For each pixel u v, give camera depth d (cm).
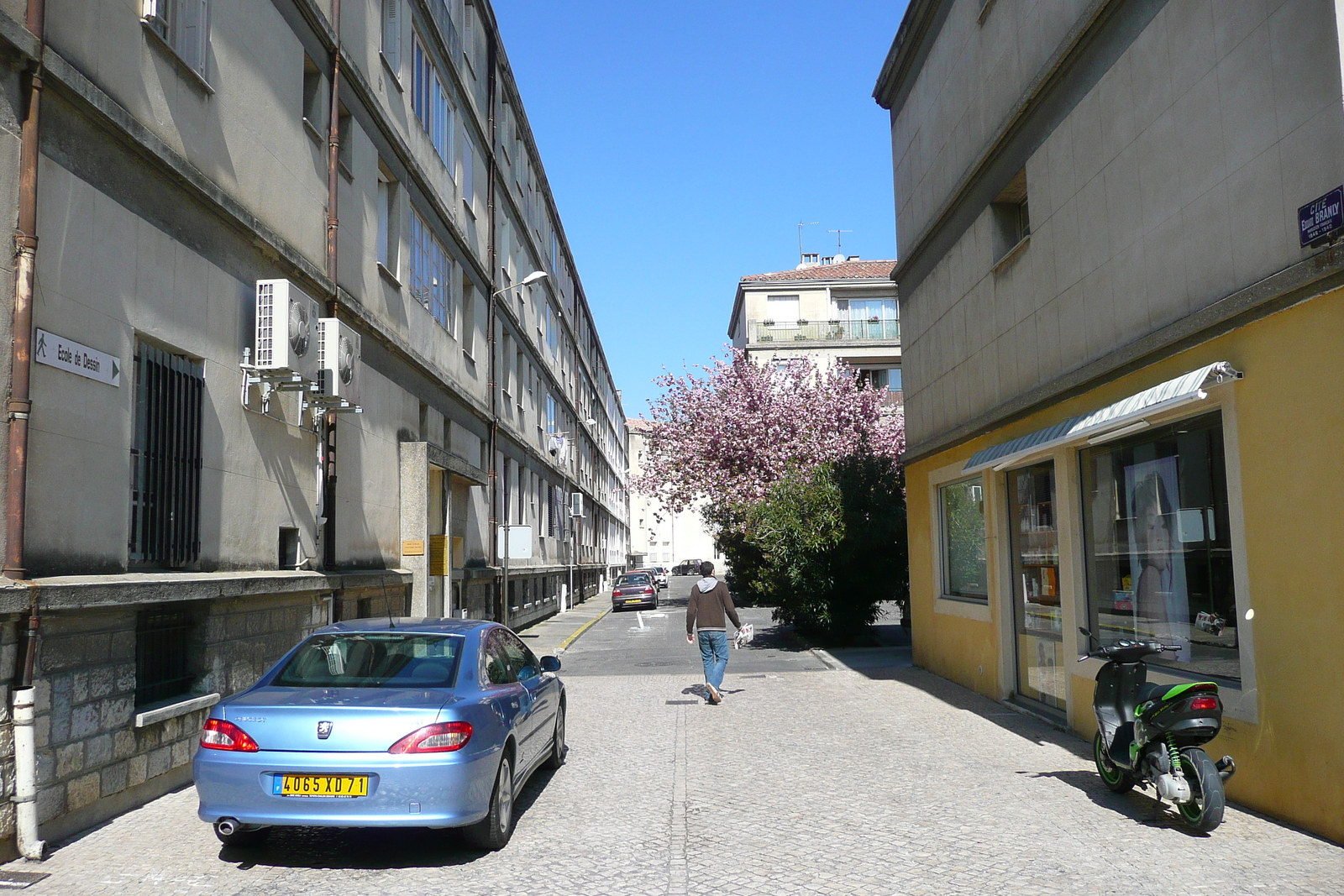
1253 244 639
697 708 1170
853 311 4631
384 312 1425
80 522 661
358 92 1314
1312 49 579
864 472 1984
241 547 918
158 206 782
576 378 4341
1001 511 1165
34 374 615
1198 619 733
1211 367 650
